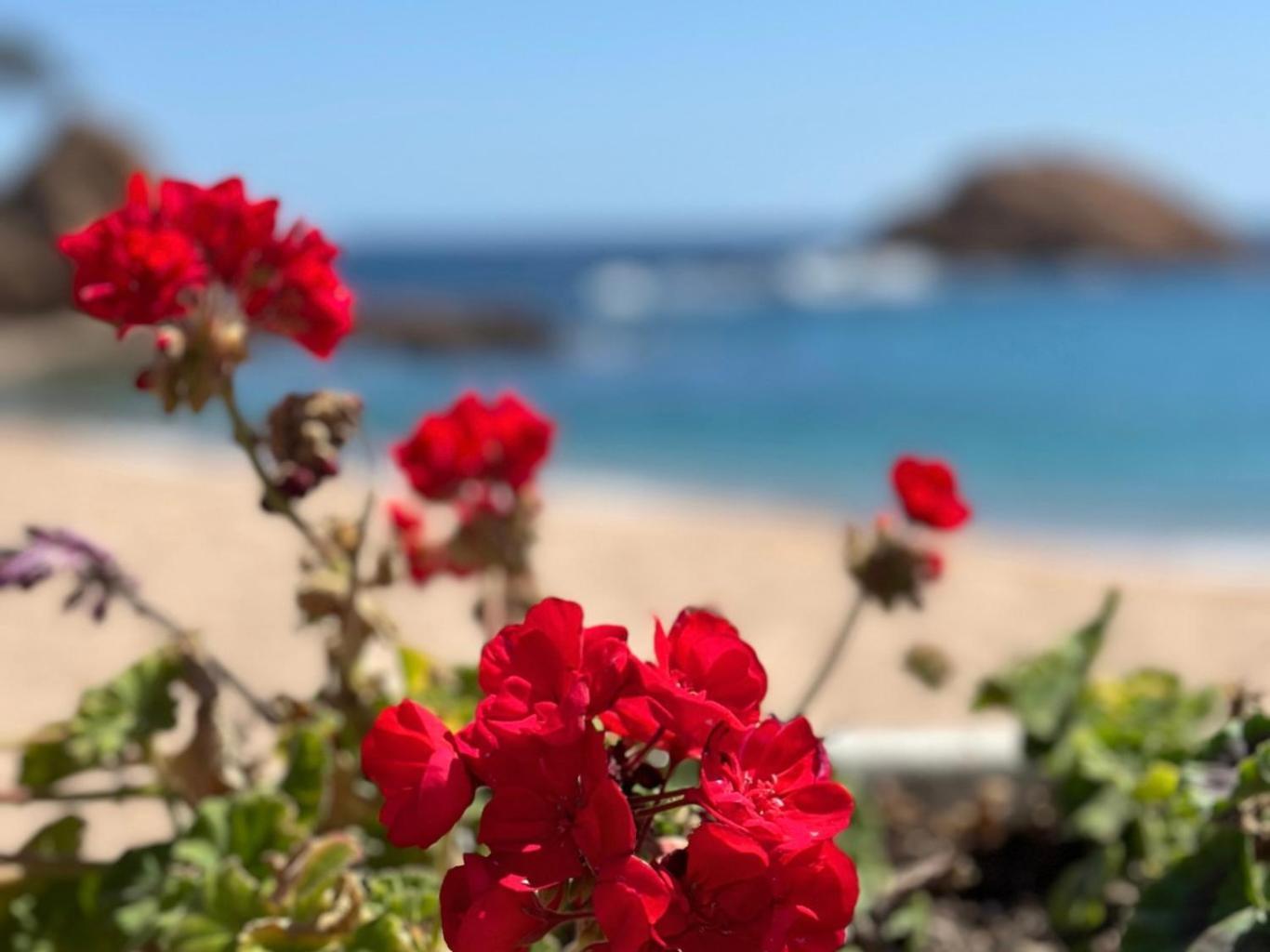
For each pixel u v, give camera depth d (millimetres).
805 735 282
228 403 412
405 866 448
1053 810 678
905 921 571
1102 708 610
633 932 246
